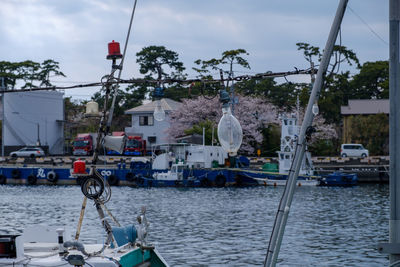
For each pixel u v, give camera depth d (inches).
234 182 2405.3
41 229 509.7
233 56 2817.4
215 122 2957.7
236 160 2551.7
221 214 1427.2
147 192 2124.8
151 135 3449.8
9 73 4180.6
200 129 2876.5
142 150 3240.7
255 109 3046.3
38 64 4328.3
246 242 994.1
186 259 840.9
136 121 3486.7
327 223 1251.8
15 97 3373.5
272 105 3218.5
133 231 513.3
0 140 3523.6
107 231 503.2
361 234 1087.6
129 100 3878.0
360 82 3973.9
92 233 1074.1
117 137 492.1
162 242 995.9
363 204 1675.7
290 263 813.2
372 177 2596.0
